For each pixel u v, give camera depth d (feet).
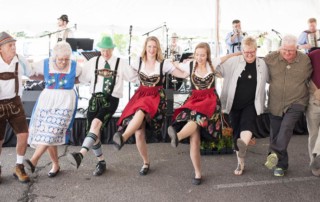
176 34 26.63
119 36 29.58
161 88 9.48
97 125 9.32
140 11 26.35
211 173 10.50
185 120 8.66
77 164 8.66
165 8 26.30
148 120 8.97
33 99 13.91
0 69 8.59
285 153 10.07
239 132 9.71
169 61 9.48
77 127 13.93
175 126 8.82
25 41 25.64
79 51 17.29
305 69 9.36
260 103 9.37
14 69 8.77
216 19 16.79
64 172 10.53
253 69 9.31
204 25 28.84
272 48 27.91
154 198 8.59
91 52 14.74
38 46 25.77
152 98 9.19
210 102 8.81
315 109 9.59
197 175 9.55
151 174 10.44
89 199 8.52
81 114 15.44
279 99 9.57
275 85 9.53
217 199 8.51
